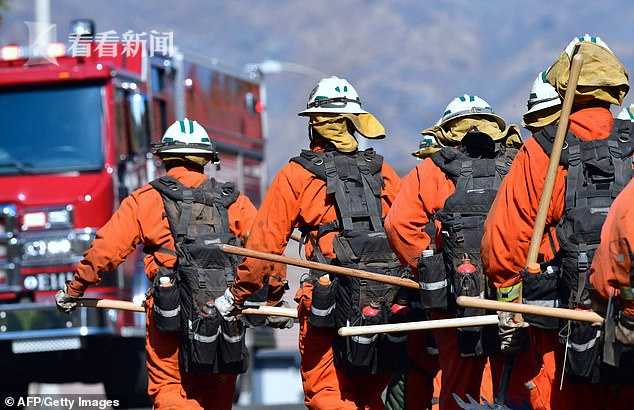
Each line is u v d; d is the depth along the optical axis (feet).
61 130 131.03
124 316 127.24
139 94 132.26
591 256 55.31
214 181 73.61
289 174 69.36
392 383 84.23
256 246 69.31
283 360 180.04
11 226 129.49
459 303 54.13
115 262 72.59
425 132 72.13
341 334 65.41
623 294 51.57
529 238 57.06
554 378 57.31
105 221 129.49
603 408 57.26
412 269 69.10
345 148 70.38
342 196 69.10
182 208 71.97
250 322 74.54
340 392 69.56
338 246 68.90
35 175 130.31
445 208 67.41
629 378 53.83
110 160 130.31
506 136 71.00
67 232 128.98
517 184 57.00
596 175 56.18
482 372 68.74
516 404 69.00
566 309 53.42
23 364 130.21
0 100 131.54
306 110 70.79
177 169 73.56
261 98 174.91
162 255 71.87
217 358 70.85
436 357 77.46
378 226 69.31
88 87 131.03
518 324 56.75
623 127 57.06
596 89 57.00
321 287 68.28
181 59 147.23
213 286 70.64
